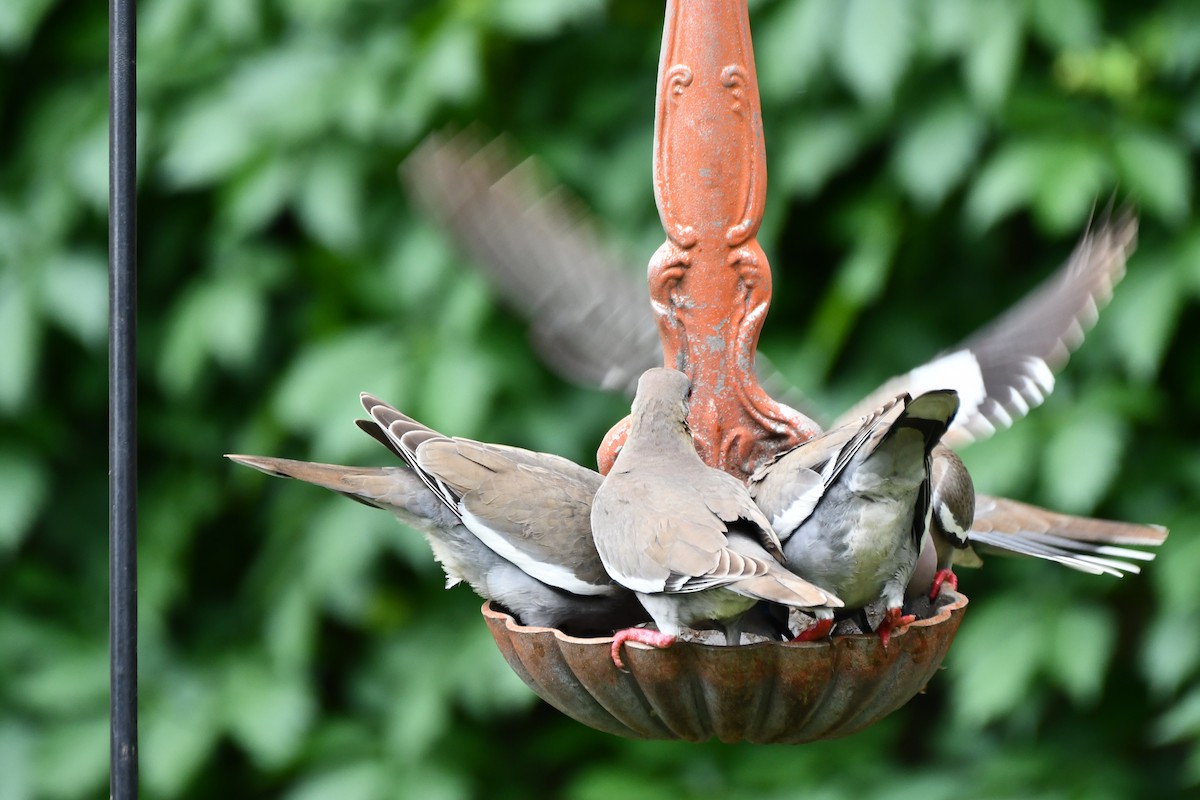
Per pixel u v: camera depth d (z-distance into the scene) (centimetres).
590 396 1080
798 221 1106
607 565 618
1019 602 1043
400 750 1116
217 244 1112
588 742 1170
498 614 650
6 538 1116
